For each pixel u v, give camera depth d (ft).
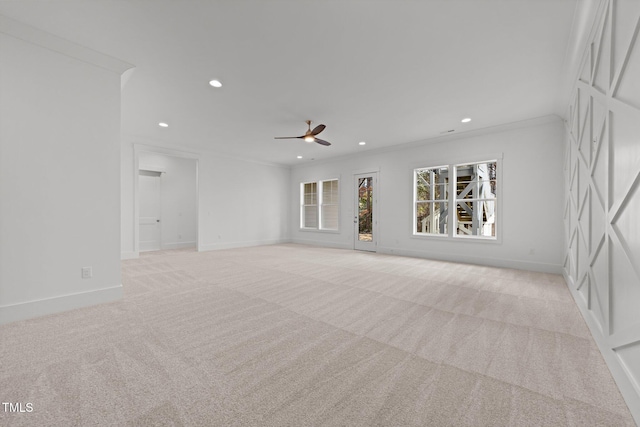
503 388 4.91
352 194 24.44
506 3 6.82
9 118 7.65
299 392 4.77
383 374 5.33
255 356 5.98
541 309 9.02
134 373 5.29
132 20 7.49
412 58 9.29
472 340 6.79
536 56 9.11
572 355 6.09
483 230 21.13
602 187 6.69
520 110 13.76
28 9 7.06
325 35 8.10
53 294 8.37
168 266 16.28
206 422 4.05
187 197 26.99
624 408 4.42
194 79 10.74
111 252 9.59
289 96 12.27
